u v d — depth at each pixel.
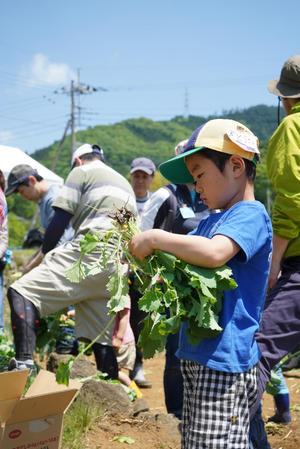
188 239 2.95
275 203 4.26
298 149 4.17
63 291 5.55
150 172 8.22
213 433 2.98
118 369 5.83
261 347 4.03
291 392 6.41
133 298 6.38
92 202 5.73
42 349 6.74
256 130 143.25
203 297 2.92
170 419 5.03
